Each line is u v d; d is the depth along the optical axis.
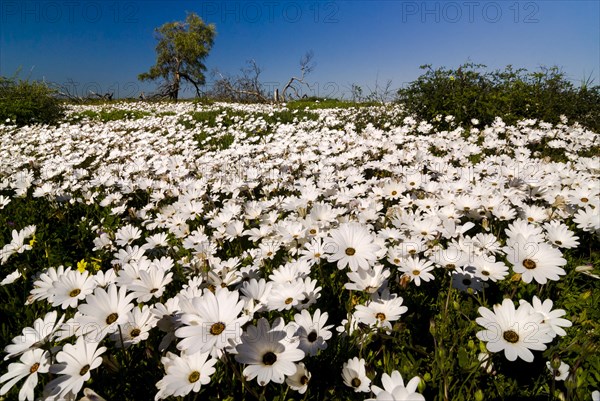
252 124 10.77
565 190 3.65
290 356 1.49
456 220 3.05
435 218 2.79
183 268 2.79
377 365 1.95
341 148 6.46
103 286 2.13
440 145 6.59
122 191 4.94
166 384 1.49
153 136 9.76
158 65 48.09
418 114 10.39
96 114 17.52
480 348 1.87
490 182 4.04
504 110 9.03
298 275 2.25
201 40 48.59
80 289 2.01
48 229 4.06
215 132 10.53
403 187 3.90
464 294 2.44
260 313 1.99
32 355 1.73
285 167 5.72
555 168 4.59
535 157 6.47
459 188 3.69
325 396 1.76
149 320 1.79
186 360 1.58
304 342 1.78
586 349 1.63
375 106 13.28
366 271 2.13
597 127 9.10
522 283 2.51
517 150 6.36
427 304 2.44
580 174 4.25
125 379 1.79
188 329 1.40
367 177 5.58
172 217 3.95
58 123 14.72
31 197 5.12
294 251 2.83
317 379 1.88
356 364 1.76
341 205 3.78
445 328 2.00
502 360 1.92
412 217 2.91
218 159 6.62
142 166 6.18
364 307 1.98
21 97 14.63
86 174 5.93
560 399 1.66
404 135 7.89
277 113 13.47
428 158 5.55
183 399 1.66
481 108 9.16
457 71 10.04
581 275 2.63
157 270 1.99
